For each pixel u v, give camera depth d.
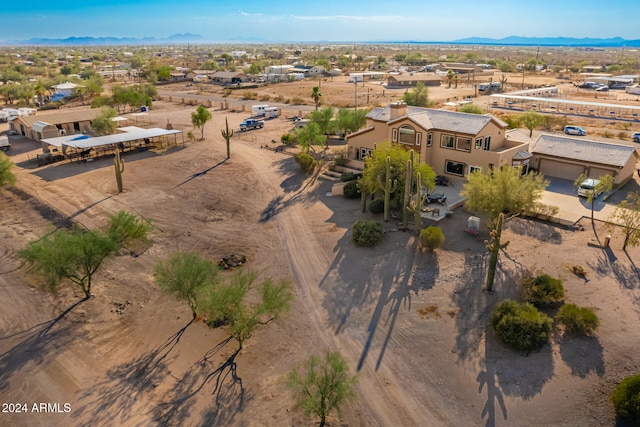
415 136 55.03
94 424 21.62
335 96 132.00
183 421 21.73
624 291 31.08
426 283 32.91
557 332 27.20
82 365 25.61
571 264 34.59
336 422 21.73
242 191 53.41
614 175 51.44
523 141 58.19
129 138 68.88
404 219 41.41
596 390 23.14
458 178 54.31
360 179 48.12
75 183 55.75
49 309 30.69
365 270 35.06
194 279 28.06
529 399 22.75
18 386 24.11
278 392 23.41
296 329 28.42
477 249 37.59
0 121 98.38
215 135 82.00
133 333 28.30
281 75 180.62
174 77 178.50
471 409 22.34
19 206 48.75
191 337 27.86
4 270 35.62
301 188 54.53
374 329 28.25
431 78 160.38
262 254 38.34
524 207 37.81
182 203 49.56
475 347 26.36
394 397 23.19
